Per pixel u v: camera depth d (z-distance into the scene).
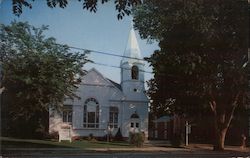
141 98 45.88
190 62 21.62
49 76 32.41
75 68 33.75
